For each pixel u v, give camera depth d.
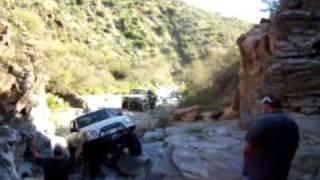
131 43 84.12
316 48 12.52
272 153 4.97
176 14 106.69
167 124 21.19
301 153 9.71
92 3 86.19
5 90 14.77
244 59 16.52
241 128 16.38
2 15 27.56
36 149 14.37
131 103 38.28
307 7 12.77
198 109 22.19
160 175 12.43
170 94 50.38
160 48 90.62
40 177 13.52
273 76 12.56
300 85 12.27
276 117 5.04
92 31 77.69
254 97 14.47
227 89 24.31
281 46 12.75
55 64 42.00
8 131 12.96
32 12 56.44
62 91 40.09
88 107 39.56
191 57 89.38
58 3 74.69
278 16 12.88
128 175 13.66
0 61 15.77
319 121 11.23
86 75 49.38
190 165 12.12
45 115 24.55
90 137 14.03
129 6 97.19
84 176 13.98
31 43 22.88
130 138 14.74
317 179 9.20
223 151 12.90
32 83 17.80
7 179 10.52
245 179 5.21
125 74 63.56
